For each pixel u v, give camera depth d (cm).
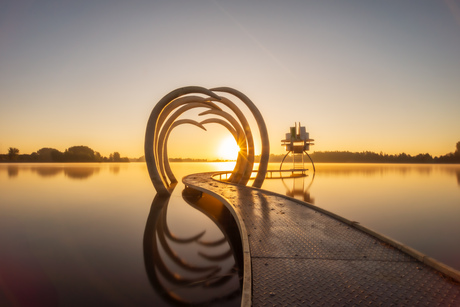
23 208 1221
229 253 650
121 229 872
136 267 568
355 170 4553
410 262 386
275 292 307
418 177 2967
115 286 486
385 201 1384
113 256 634
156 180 1448
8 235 806
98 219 1009
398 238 764
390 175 3281
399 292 304
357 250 434
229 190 1153
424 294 299
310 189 1888
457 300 287
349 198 1483
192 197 1517
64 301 432
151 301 433
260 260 398
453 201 1384
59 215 1077
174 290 468
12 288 479
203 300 436
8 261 603
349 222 586
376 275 346
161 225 921
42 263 591
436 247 689
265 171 1440
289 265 379
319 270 362
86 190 1842
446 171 4188
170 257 624
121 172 3812
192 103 1808
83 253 651
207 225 921
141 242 737
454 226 893
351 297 295
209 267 569
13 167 4962
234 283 492
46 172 3584
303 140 3372
